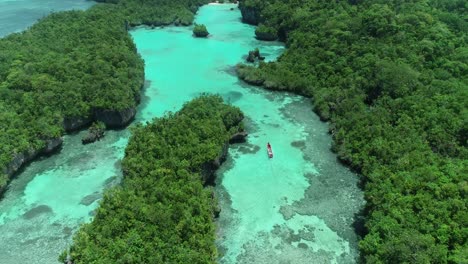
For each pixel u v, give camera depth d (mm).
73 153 76625
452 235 49938
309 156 76188
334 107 87750
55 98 82000
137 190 59562
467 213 52344
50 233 59125
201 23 152750
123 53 101562
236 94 99125
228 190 67625
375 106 84438
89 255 48906
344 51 103438
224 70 112312
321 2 132875
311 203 64938
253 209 63719
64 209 63438
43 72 90375
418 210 54594
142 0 161375
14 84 84188
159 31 143500
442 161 63375
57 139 77062
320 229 59969
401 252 47281
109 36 113625
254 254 55875
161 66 113875
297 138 81750
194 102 83438
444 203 54250
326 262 54594
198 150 68250
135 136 73062
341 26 111438
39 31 116938
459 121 71000
